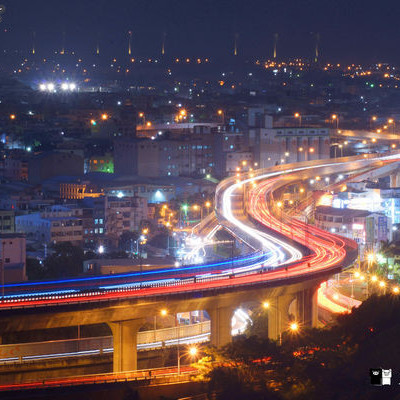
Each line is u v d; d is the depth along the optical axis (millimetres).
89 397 170750
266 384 170500
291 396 166375
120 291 194625
